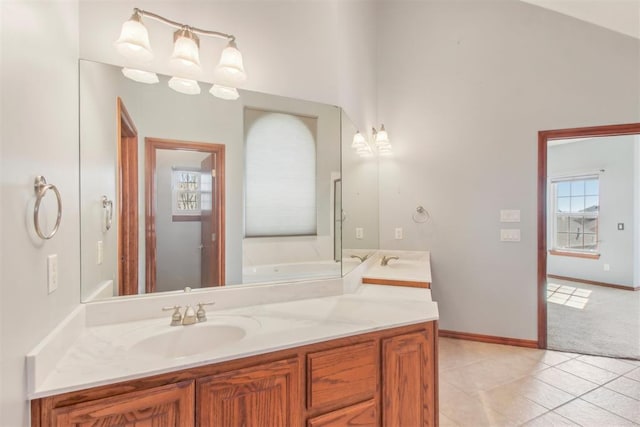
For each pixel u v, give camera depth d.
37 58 0.89
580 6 1.59
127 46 1.36
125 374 0.90
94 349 1.08
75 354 1.04
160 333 1.24
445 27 3.01
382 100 3.26
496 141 2.84
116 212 1.41
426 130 3.09
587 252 5.23
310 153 1.96
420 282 2.11
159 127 1.52
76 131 1.21
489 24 2.85
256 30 1.80
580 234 5.34
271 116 1.83
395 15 3.21
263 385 1.07
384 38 3.26
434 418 1.41
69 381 0.86
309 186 1.95
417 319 1.38
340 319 1.37
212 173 1.65
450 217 3.00
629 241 4.74
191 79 1.60
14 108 0.76
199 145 1.62
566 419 1.79
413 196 3.14
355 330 1.24
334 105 2.06
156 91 1.52
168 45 1.56
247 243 1.73
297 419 1.12
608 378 2.23
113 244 1.39
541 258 2.70
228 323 1.34
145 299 1.40
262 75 1.82
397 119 3.21
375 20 3.20
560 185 5.65
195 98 1.61
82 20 1.35
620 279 4.83
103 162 1.37
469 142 2.93
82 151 1.27
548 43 2.67
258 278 1.74
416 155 3.13
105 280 1.37
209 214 1.63
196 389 0.98
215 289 1.56
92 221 1.32
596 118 2.55
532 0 1.58
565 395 2.02
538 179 2.71
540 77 2.69
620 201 4.83
